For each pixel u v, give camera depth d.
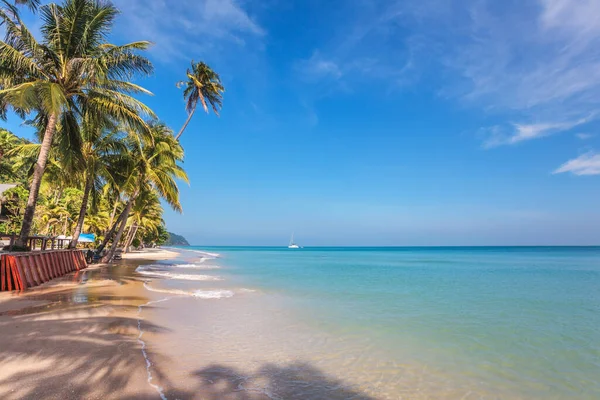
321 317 11.60
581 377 6.84
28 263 14.41
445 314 12.62
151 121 28.28
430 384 6.32
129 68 17.30
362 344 8.65
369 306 13.99
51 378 5.31
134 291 14.95
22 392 4.77
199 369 6.39
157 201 57.38
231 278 24.19
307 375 6.51
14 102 13.82
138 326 8.98
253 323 10.33
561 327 10.88
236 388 5.71
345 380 6.36
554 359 7.88
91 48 17.02
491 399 5.80
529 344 9.02
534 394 6.05
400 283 23.03
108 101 16.67
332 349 8.16
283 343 8.45
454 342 9.05
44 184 26.05
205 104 36.19
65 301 11.62
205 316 10.92
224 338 8.60
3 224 35.00
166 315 10.70
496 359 7.80
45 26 16.11
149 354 6.92
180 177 30.92
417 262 54.94
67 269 20.91
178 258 55.91
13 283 13.40
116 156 26.19
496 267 42.03
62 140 17.70
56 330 7.89
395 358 7.67
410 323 11.08
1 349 6.40
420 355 7.93
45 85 14.27
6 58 14.49
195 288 17.61
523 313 13.00
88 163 23.41
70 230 46.62
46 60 15.94
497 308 13.96
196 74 36.84
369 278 26.70
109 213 52.12
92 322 8.91
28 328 7.93
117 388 5.21
